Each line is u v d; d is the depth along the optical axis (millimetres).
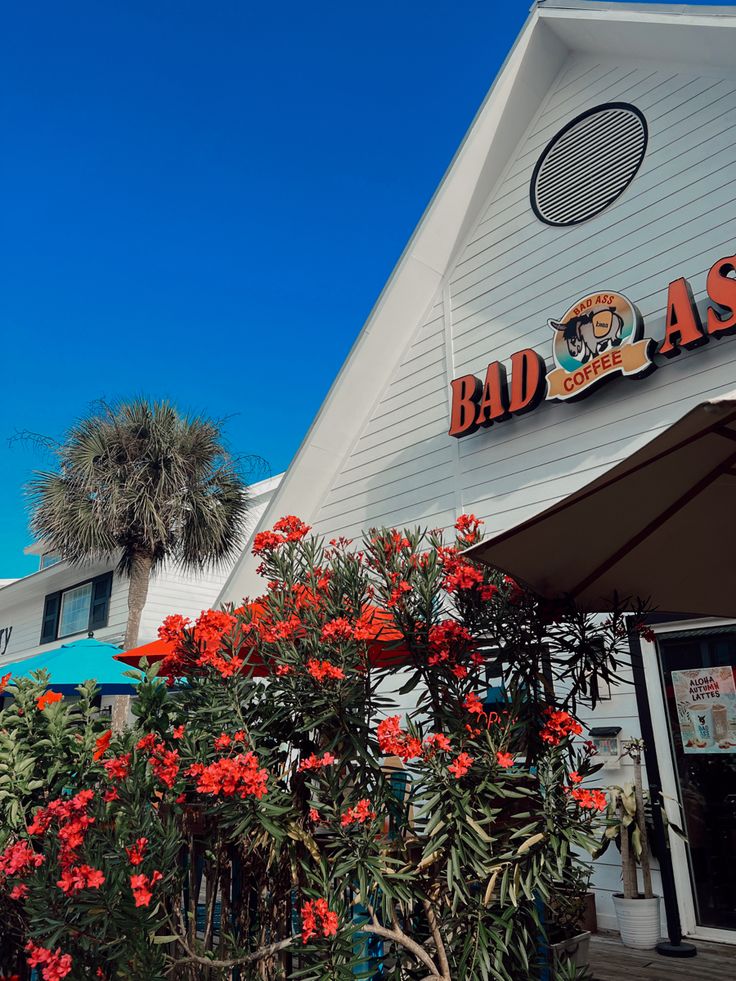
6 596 20344
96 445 13562
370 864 2326
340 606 2727
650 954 4926
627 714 5797
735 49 5891
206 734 2639
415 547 2891
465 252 7820
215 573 16688
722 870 5258
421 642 2668
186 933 2660
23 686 3555
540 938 2729
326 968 2234
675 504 2414
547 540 2338
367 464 8164
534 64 7238
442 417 7547
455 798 2363
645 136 6531
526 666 2670
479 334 7418
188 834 2873
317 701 2518
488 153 7531
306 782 2658
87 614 17422
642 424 5910
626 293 6305
